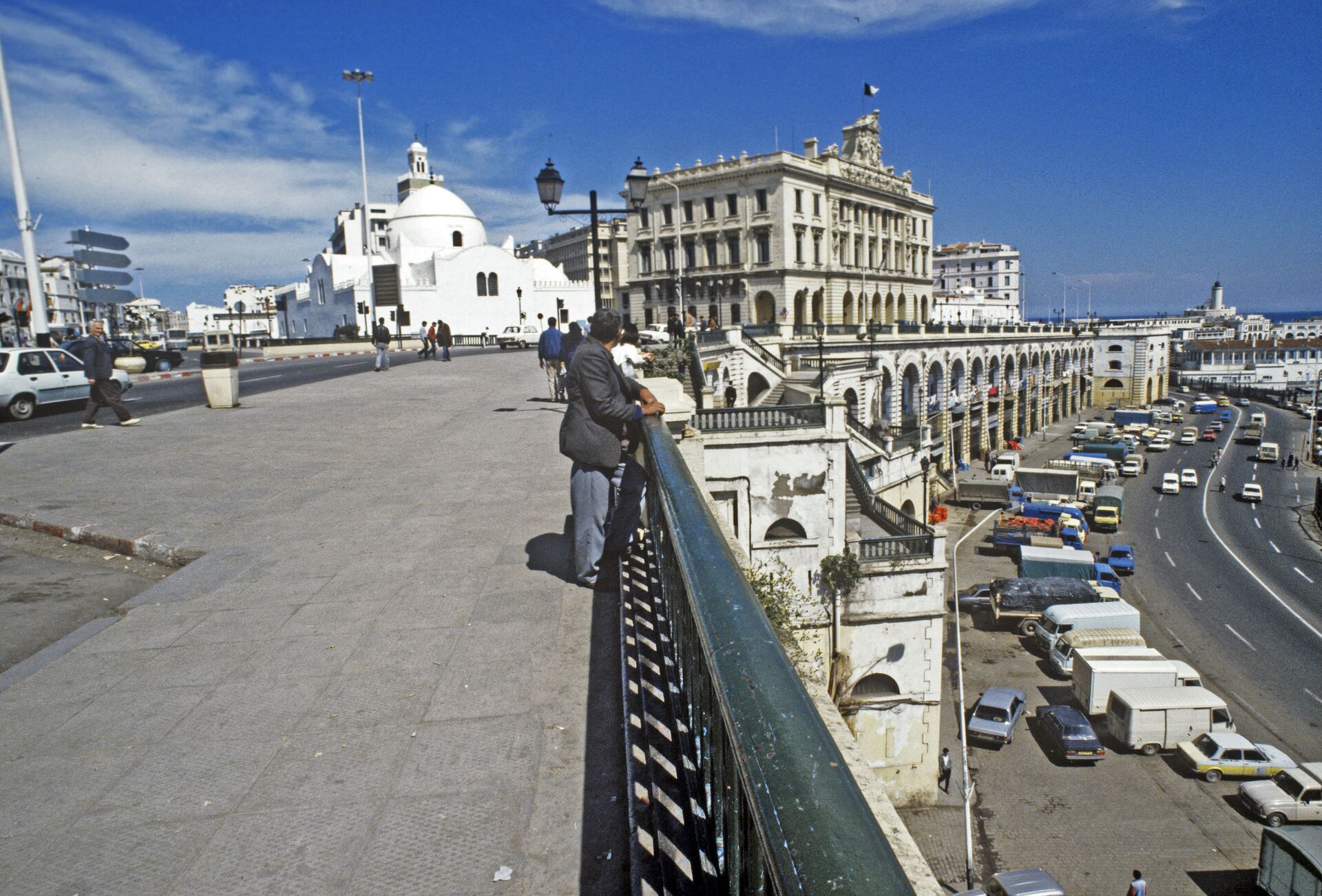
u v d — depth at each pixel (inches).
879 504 977.5
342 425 576.4
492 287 3097.9
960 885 742.5
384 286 2134.6
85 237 848.3
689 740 122.4
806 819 42.8
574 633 185.9
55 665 178.5
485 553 253.4
